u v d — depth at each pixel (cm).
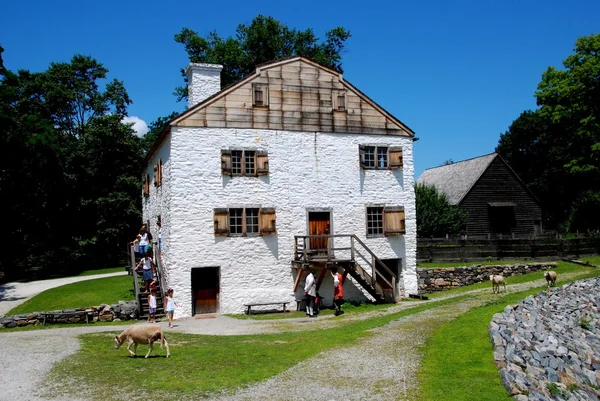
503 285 2253
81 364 1243
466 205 4197
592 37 4081
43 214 4009
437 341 1321
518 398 911
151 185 2959
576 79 4088
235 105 2414
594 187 5838
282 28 4488
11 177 3350
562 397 1028
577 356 1337
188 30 4609
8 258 3941
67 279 3538
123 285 2864
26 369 1194
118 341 1341
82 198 4328
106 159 4484
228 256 2347
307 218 2483
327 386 1034
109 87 5159
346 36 4628
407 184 2683
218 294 2344
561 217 6125
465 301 2000
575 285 2141
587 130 4238
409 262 2666
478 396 932
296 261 2373
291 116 2498
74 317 2097
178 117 2322
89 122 4962
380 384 1034
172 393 1006
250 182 2409
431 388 989
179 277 2267
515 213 4381
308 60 2548
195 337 1675
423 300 2483
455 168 4809
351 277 2545
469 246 3162
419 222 3703
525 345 1230
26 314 2034
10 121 3020
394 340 1395
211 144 2361
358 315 2123
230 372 1152
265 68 2478
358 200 2580
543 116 4484
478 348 1199
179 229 2284
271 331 1789
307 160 2509
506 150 6919
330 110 2570
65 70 4878
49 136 3400
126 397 984
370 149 2641
